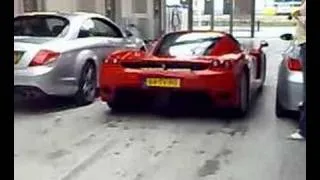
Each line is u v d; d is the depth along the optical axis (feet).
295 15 19.75
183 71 22.94
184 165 16.81
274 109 26.05
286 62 22.22
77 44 26.37
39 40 25.30
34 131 21.26
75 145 19.16
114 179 15.38
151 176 15.69
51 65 24.63
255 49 29.66
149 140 19.94
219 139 20.16
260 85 31.09
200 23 80.48
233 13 77.66
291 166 16.72
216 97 22.88
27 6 42.24
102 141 19.74
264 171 16.24
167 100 23.91
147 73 23.24
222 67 22.71
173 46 25.02
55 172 16.02
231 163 17.07
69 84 25.62
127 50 26.71
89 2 51.85
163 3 67.00
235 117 24.02
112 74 23.98
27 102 27.63
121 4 58.95
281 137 20.45
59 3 46.83
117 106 25.08
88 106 26.58
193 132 21.24
